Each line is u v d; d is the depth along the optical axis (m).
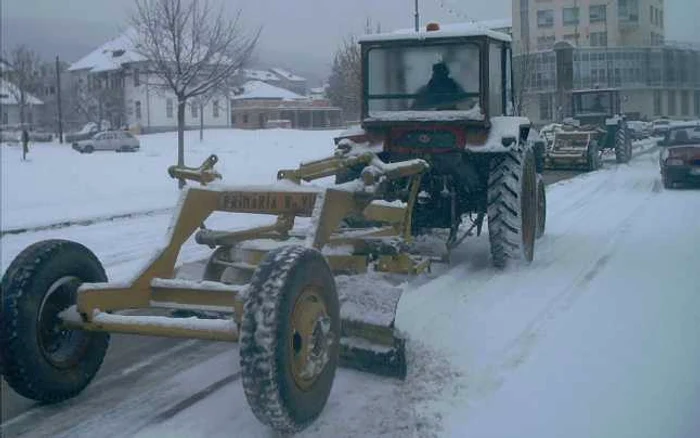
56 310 4.51
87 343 4.73
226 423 4.32
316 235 4.58
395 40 8.12
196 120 65.44
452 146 7.91
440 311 6.34
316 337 4.03
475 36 7.89
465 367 5.01
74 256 4.59
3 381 5.18
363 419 4.28
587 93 25.70
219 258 5.67
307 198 4.94
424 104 8.20
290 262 3.81
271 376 3.61
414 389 4.66
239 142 40.84
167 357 5.61
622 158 25.00
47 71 78.50
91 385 5.00
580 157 21.97
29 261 4.35
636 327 5.84
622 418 4.23
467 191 8.73
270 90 78.88
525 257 8.16
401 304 6.57
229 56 20.05
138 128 59.28
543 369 4.98
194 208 5.04
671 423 4.14
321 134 45.75
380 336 4.77
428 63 8.19
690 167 16.12
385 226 7.40
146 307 4.65
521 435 4.06
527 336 5.66
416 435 4.08
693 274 7.67
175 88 18.95
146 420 4.40
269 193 5.02
